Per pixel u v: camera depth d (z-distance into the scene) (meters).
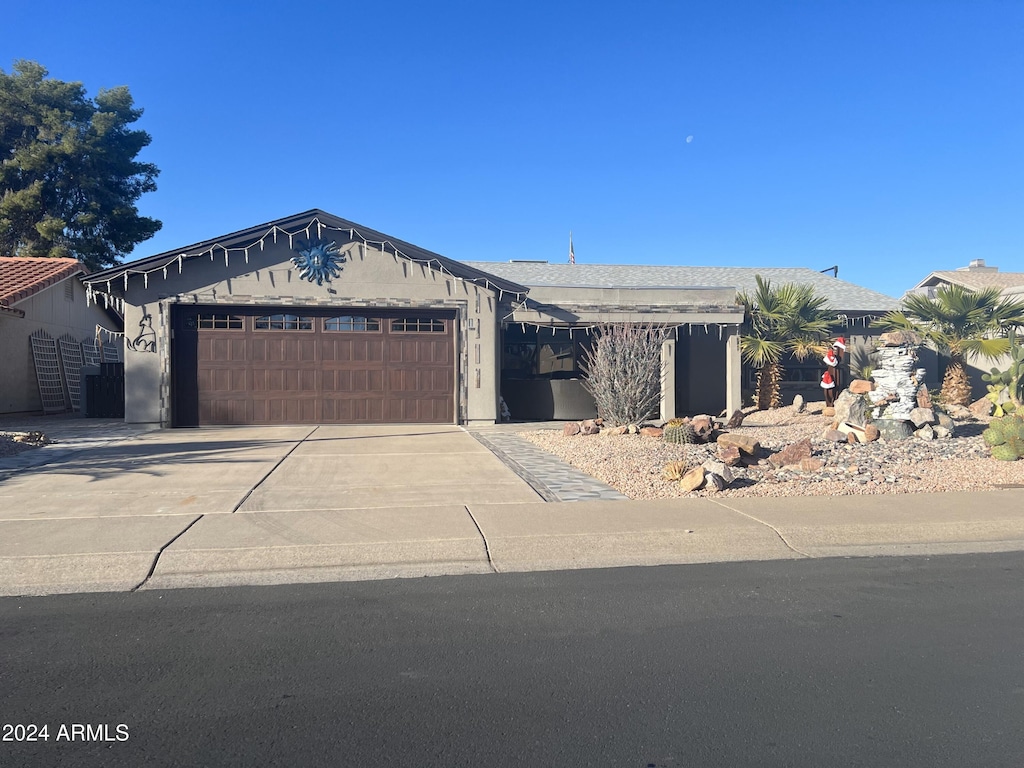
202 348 16.98
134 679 4.23
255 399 17.19
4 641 4.80
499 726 3.70
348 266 17.31
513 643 4.80
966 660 4.53
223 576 6.21
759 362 19.72
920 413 12.87
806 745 3.52
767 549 7.15
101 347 25.19
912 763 3.36
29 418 19.83
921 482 9.80
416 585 6.04
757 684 4.18
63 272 22.33
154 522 7.60
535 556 6.80
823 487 9.52
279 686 4.14
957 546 7.32
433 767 3.32
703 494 9.17
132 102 35.09
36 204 31.77
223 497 8.86
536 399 20.05
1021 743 3.54
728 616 5.32
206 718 3.77
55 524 7.50
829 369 17.89
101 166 33.66
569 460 11.78
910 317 20.05
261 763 3.35
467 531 7.35
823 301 20.00
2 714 3.81
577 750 3.47
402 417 17.75
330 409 17.50
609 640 4.85
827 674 4.32
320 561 6.55
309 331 17.41
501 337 20.66
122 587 5.94
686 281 25.12
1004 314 18.44
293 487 9.52
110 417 19.94
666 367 19.17
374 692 4.08
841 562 6.76
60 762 3.35
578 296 18.95
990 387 16.05
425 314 17.83
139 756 3.41
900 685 4.17
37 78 32.84
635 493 9.23
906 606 5.54
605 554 6.89
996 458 10.99
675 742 3.55
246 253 16.91
